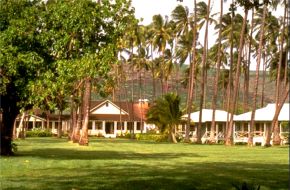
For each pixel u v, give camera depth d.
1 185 14.23
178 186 14.73
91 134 88.81
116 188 14.02
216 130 68.94
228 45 79.19
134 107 97.69
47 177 16.31
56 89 22.97
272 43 72.69
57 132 83.50
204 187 14.72
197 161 25.20
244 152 35.41
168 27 79.69
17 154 27.69
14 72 22.45
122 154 30.72
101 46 23.89
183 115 63.12
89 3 23.67
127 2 24.33
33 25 23.19
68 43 23.59
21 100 24.03
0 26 23.56
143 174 17.69
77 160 23.89
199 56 86.88
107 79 25.73
